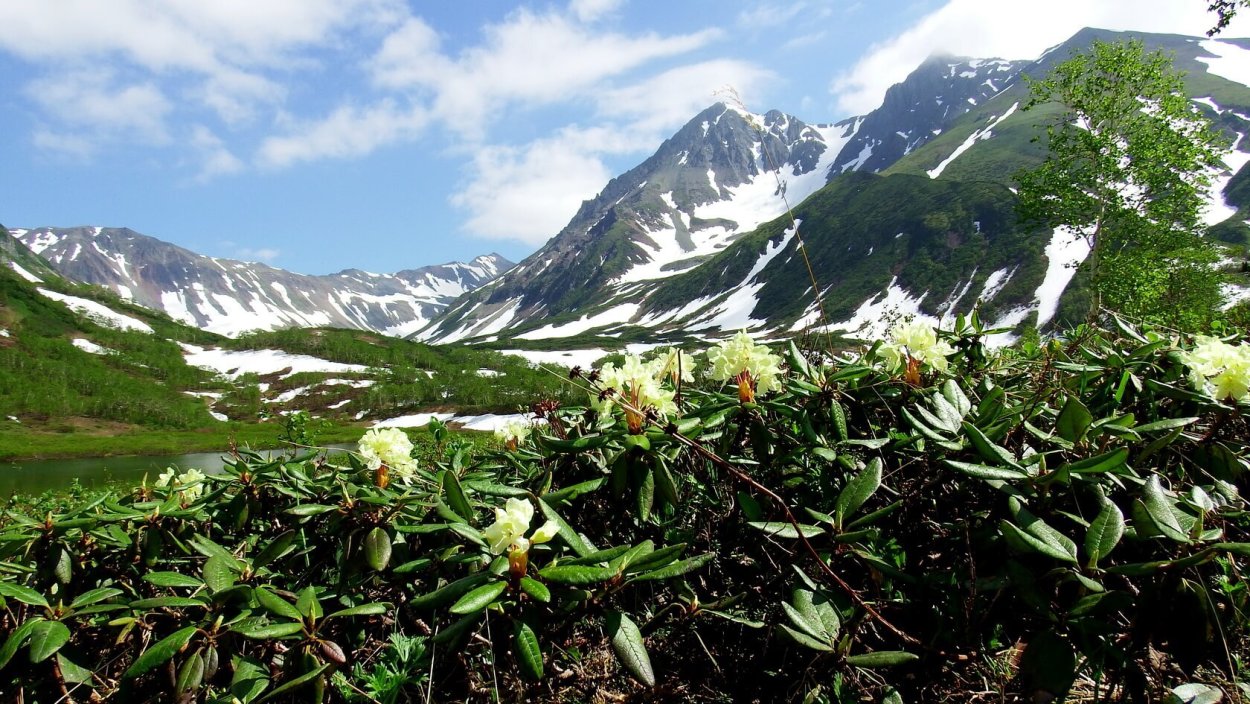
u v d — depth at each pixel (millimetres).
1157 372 2434
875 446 2104
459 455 2965
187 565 2604
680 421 2162
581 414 2854
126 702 1913
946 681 1929
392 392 93562
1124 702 1673
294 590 2332
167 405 89750
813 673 1778
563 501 2035
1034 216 26125
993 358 3166
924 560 2051
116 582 2393
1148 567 1438
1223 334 3152
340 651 1750
